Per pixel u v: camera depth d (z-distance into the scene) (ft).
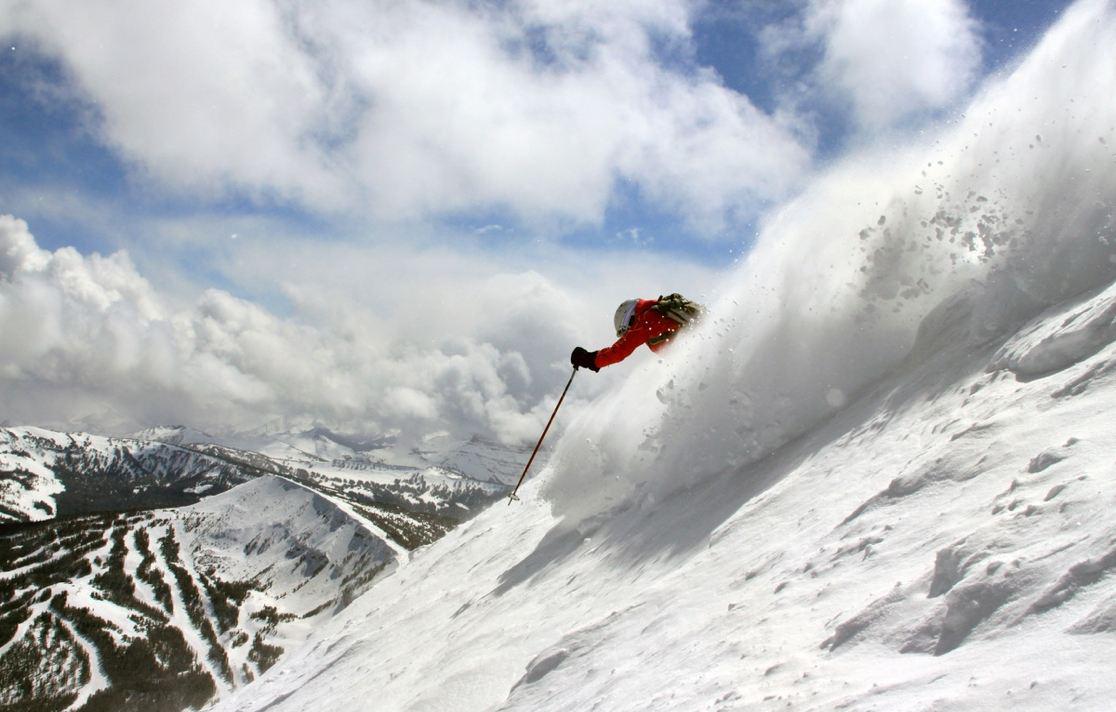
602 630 12.78
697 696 7.94
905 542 8.51
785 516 12.57
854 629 7.27
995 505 7.68
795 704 6.51
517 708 12.12
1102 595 5.29
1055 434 8.48
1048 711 4.53
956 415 11.03
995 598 6.07
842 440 14.10
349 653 30.17
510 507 41.27
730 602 10.53
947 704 5.14
